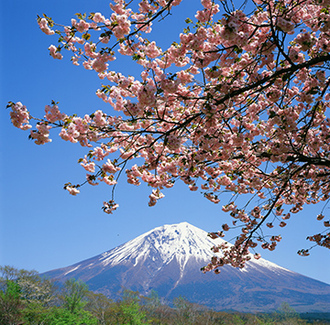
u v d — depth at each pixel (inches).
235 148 222.2
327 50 180.5
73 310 1406.3
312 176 268.4
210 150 209.3
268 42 177.0
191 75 193.3
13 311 1182.9
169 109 236.8
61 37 194.1
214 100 182.9
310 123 211.6
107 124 200.2
